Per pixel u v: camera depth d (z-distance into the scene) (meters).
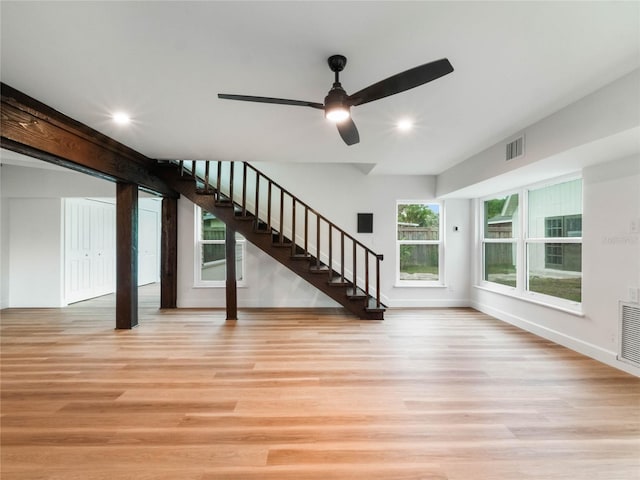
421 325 4.64
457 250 5.91
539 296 4.27
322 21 1.72
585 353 3.45
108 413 2.31
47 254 5.83
